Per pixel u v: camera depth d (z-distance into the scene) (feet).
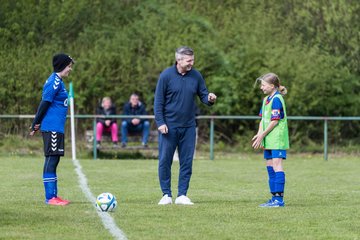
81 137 183.42
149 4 211.41
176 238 61.62
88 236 62.08
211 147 164.66
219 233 64.13
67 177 118.01
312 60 189.67
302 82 184.96
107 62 186.70
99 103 184.85
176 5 209.97
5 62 184.55
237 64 186.70
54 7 199.00
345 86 190.70
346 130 191.72
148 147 163.53
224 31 198.18
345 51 193.16
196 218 72.79
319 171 135.74
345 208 81.82
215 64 189.06
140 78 186.39
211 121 164.66
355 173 132.05
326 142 164.96
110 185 107.04
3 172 125.39
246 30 197.77
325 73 187.93
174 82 84.64
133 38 195.93
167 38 193.57
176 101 84.74
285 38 198.90
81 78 183.62
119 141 174.29
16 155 166.09
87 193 96.17
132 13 211.20
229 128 189.47
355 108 191.01
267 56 187.62
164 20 200.03
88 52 189.16
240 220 71.77
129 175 122.72
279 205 83.10
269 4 212.02
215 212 77.15
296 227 67.82
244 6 213.46
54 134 83.30
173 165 144.36
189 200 85.05
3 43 190.70
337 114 191.62
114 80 186.91
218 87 185.47
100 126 164.14
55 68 84.23
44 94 83.05
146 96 185.88
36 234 62.69
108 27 201.98
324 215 75.77
